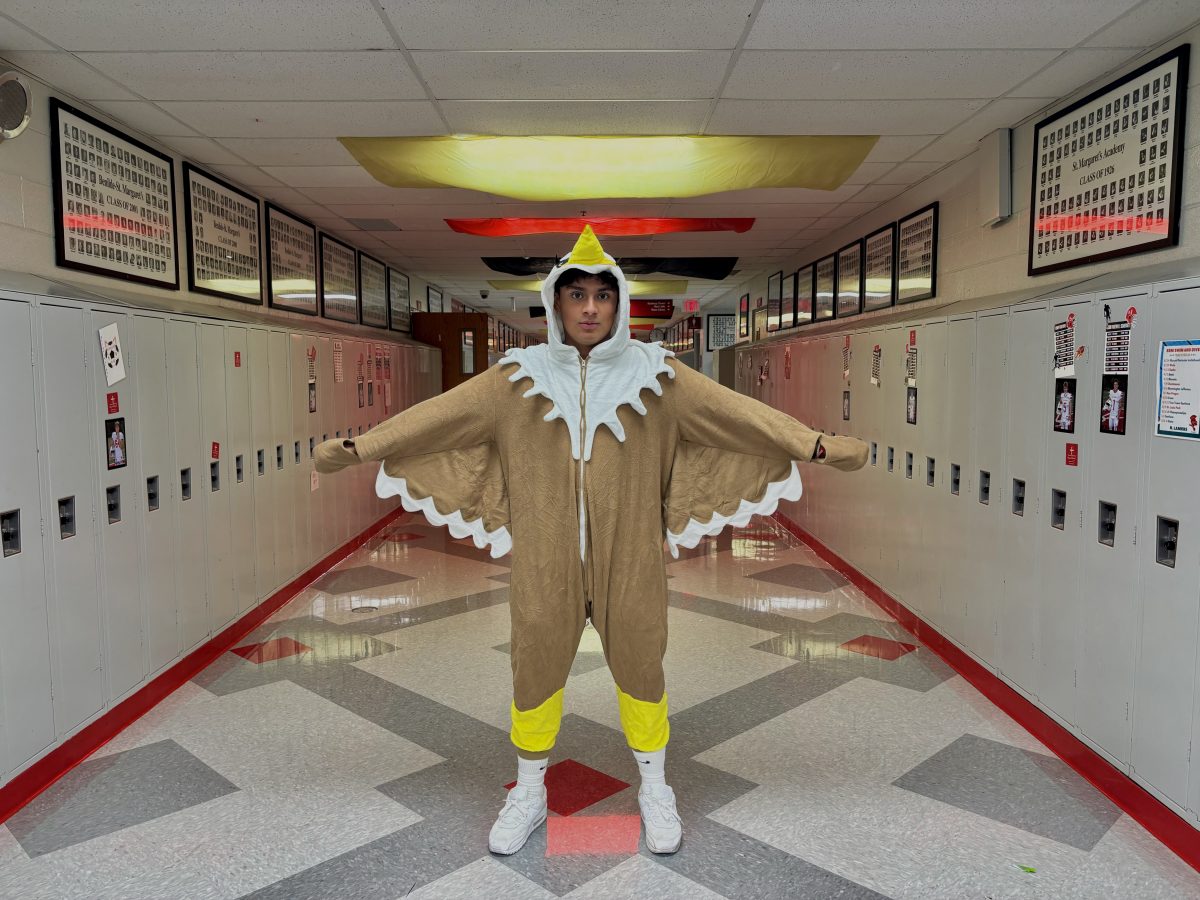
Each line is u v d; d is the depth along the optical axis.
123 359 3.04
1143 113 2.78
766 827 2.33
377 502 7.13
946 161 4.37
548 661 2.22
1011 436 3.13
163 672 3.32
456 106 3.45
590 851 2.21
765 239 7.03
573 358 2.17
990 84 3.16
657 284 11.53
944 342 3.77
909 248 5.03
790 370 7.11
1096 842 2.24
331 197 5.29
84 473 2.80
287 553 4.79
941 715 3.12
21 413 2.48
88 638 2.80
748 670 3.60
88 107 3.36
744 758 2.77
